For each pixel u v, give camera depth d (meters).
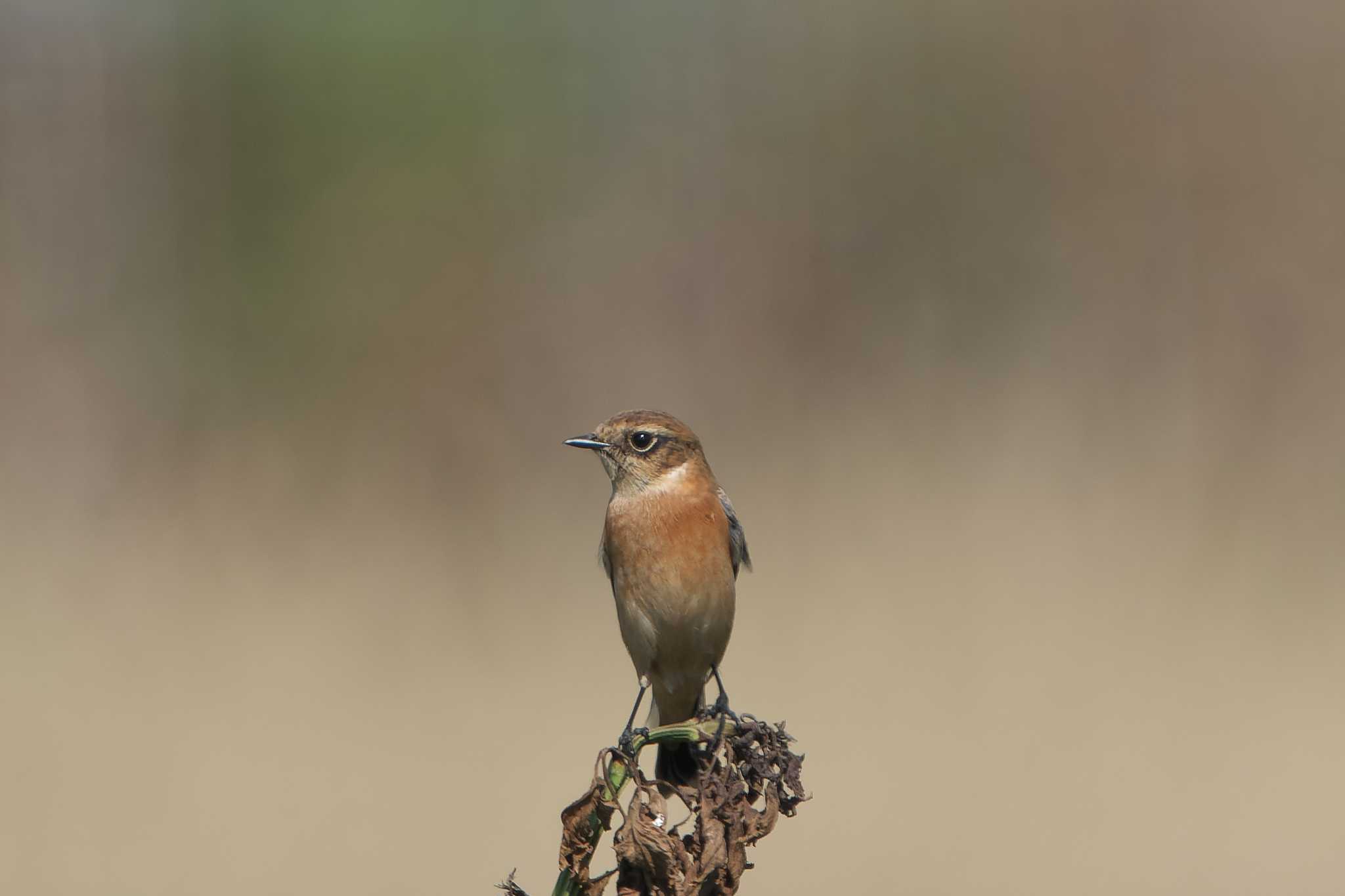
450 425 19.30
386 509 17.61
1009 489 16.44
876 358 20.36
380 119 22.08
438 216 21.47
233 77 22.25
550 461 18.69
